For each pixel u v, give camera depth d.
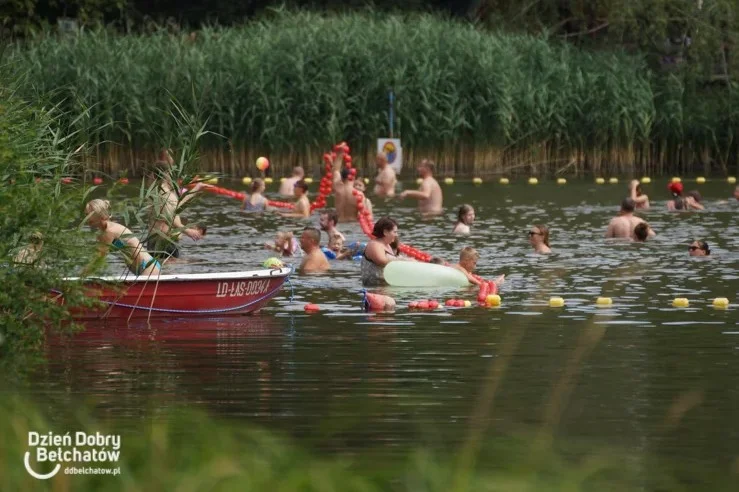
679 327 42.53
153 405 31.19
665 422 29.91
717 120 129.00
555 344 39.56
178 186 44.16
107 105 111.25
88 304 36.69
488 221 79.62
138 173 113.06
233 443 23.19
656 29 139.25
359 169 119.50
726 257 61.28
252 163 117.56
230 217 81.19
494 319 44.25
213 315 45.16
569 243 67.44
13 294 35.25
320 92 116.75
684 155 130.50
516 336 40.81
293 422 29.91
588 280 53.69
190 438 25.14
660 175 126.25
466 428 29.30
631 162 127.69
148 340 40.25
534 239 63.91
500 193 101.94
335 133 116.00
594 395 32.69
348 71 118.75
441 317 44.72
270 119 116.31
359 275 56.22
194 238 66.62
